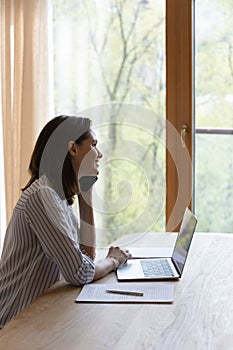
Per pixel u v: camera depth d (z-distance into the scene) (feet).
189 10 12.84
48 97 13.24
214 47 12.96
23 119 13.17
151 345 5.56
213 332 5.90
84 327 6.05
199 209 13.42
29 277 7.68
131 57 13.30
